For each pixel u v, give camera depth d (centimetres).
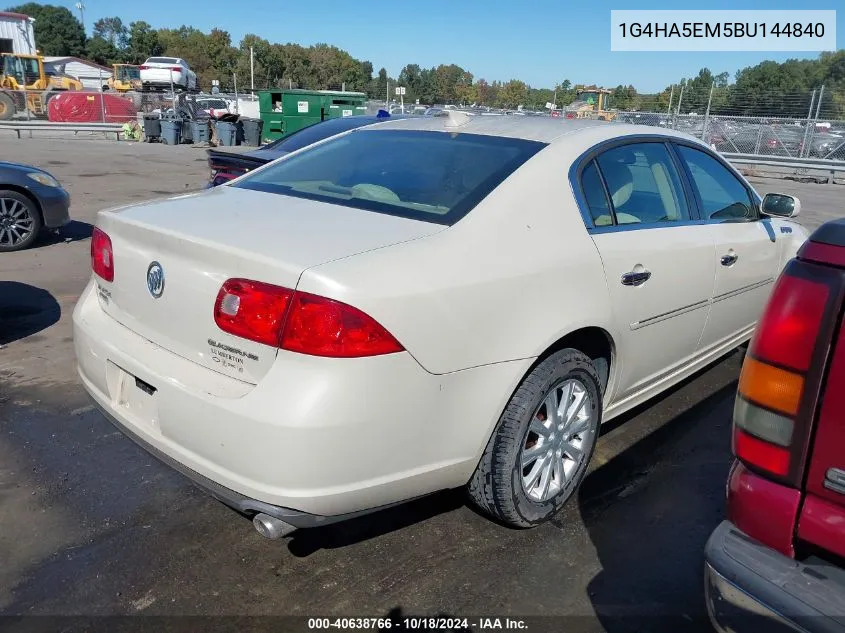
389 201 282
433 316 229
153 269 254
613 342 304
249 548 279
